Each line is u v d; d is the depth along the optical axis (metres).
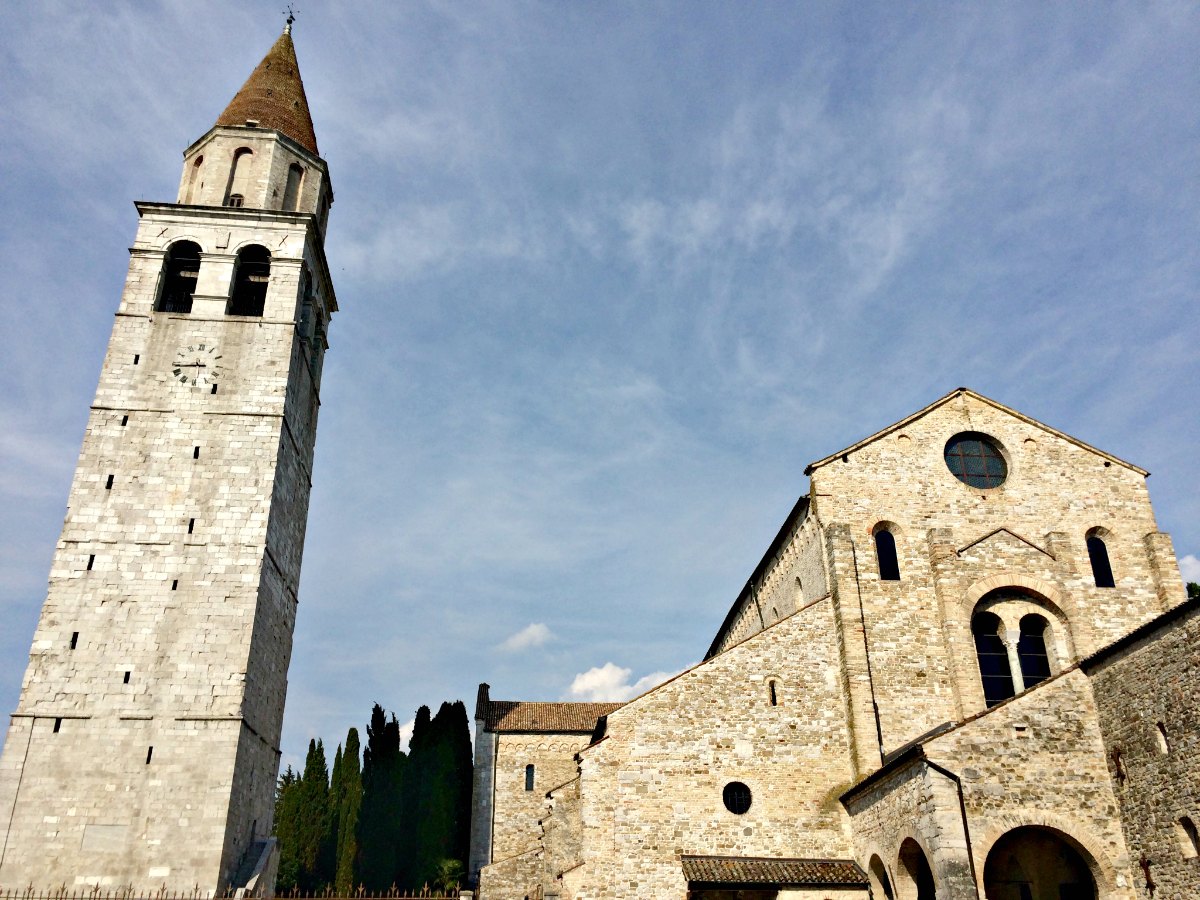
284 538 45.25
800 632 38.06
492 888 49.53
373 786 64.19
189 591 39.84
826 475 39.88
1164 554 38.31
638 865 34.12
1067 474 40.38
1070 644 36.75
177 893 34.59
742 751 36.12
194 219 47.47
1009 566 37.59
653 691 36.88
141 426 42.78
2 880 34.12
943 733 28.95
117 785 36.06
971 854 27.44
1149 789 27.42
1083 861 29.77
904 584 38.12
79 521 40.47
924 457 40.47
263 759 41.94
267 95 52.56
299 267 47.34
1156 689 27.36
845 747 36.41
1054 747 29.28
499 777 61.91
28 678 37.34
